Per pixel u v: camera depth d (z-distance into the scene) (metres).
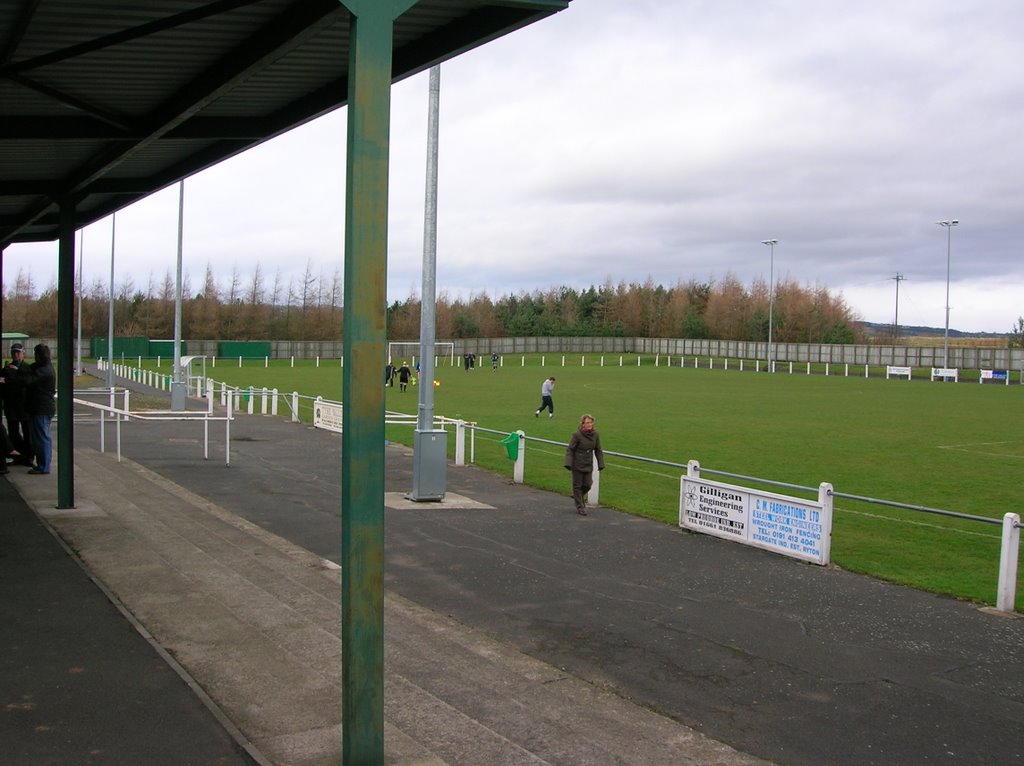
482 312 132.75
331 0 5.23
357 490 4.76
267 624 7.69
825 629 8.99
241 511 14.50
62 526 11.20
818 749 6.09
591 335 135.38
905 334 188.00
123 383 52.00
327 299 118.56
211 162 10.03
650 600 9.93
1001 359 78.94
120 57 6.97
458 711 6.21
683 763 5.67
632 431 29.48
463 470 20.78
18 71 6.64
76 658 6.46
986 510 16.64
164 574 9.17
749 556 12.33
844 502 17.53
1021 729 6.53
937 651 8.37
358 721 4.83
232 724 5.40
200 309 110.88
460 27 6.57
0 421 14.77
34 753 4.90
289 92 8.26
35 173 11.05
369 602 4.81
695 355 105.31
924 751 6.10
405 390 48.44
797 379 66.06
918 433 29.84
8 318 98.88
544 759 5.58
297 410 32.59
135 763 4.82
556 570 11.22
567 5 5.67
